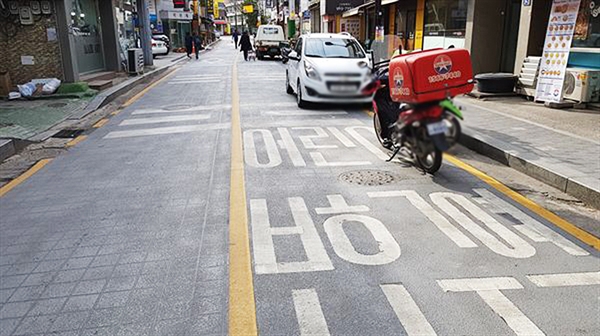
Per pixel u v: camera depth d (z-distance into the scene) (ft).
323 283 11.98
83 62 57.16
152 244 14.42
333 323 10.41
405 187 18.83
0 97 43.32
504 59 43.62
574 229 15.02
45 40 46.26
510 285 11.78
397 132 20.44
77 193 19.17
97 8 61.36
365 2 90.99
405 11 66.44
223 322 10.53
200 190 19.01
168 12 147.54
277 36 103.81
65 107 39.27
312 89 33.14
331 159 22.88
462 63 18.19
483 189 18.61
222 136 27.99
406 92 18.49
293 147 25.18
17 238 15.16
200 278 12.40
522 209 16.63
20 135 29.35
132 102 42.68
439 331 10.08
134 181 20.40
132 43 76.79
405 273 12.40
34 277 12.73
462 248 13.75
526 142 23.45
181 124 31.96
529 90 35.96
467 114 30.63
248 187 19.12
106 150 25.86
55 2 45.47
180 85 54.60
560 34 32.55
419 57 17.97
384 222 15.56
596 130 25.93
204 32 222.69
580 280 11.98
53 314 11.03
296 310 10.89
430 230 14.94
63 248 14.34
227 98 42.96
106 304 11.36
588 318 10.44
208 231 15.21
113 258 13.62
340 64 31.99
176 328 10.37
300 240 14.35
